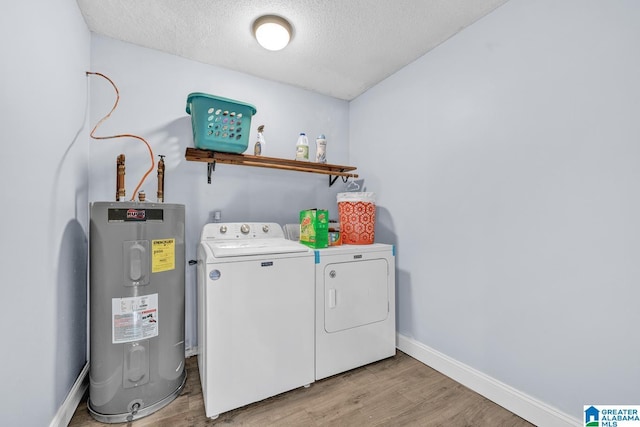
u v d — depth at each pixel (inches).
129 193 70.9
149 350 54.9
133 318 53.2
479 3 58.6
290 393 62.2
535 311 53.1
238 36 69.6
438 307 72.2
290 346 61.3
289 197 94.1
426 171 76.0
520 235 55.4
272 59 79.6
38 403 40.9
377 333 74.5
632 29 41.9
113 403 52.0
